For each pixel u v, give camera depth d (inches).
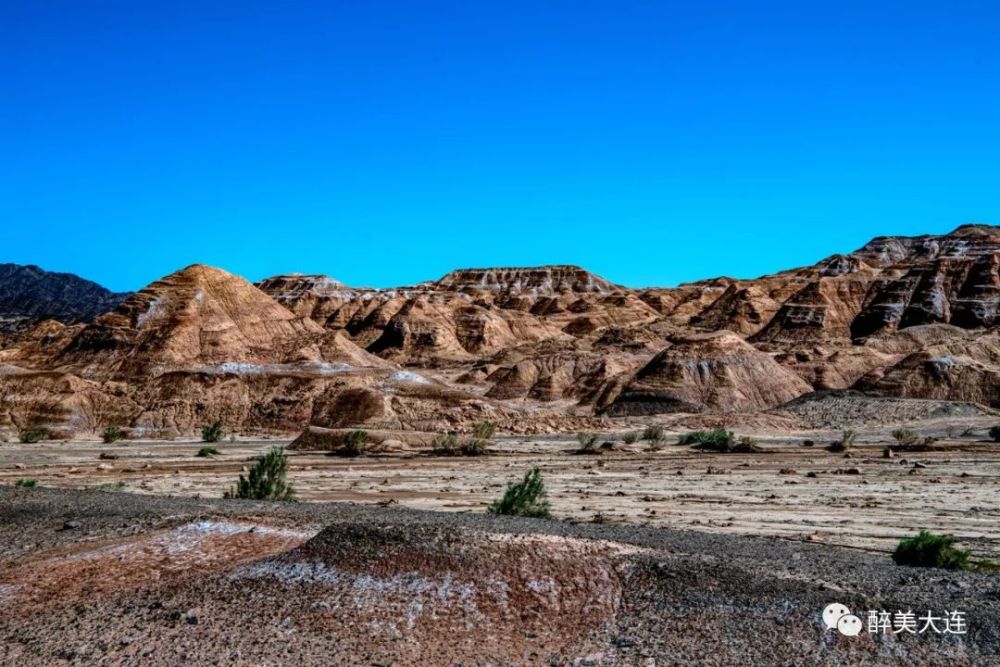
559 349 5797.2
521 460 1893.5
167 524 704.4
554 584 462.9
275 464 1162.0
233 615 449.1
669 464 1779.0
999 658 393.4
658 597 456.8
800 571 506.9
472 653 409.4
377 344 7086.6
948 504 1155.9
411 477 1549.0
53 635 440.1
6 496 911.7
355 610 444.5
